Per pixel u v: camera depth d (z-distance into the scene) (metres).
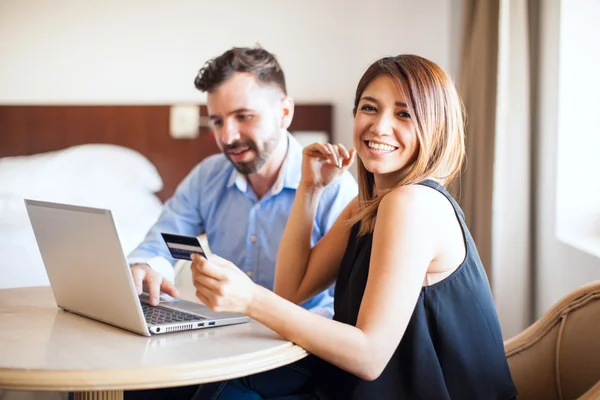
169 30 3.38
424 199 1.27
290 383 1.40
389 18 3.26
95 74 3.41
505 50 2.36
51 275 1.40
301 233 1.61
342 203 1.86
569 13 2.18
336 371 1.34
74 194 3.14
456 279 1.30
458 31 2.85
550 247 2.29
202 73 1.98
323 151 1.58
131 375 1.01
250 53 1.95
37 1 3.38
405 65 1.34
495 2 2.35
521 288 2.38
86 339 1.19
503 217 2.38
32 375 1.00
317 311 1.70
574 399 1.45
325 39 3.31
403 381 1.27
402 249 1.22
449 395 1.27
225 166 2.07
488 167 2.37
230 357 1.08
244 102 1.91
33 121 3.38
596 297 1.44
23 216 2.92
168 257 2.11
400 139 1.33
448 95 1.35
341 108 3.33
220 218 2.05
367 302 1.21
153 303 1.44
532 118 2.40
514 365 1.54
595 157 2.22
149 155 3.38
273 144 1.95
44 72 3.42
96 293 1.28
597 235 2.22
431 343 1.27
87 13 3.38
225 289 1.14
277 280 1.63
